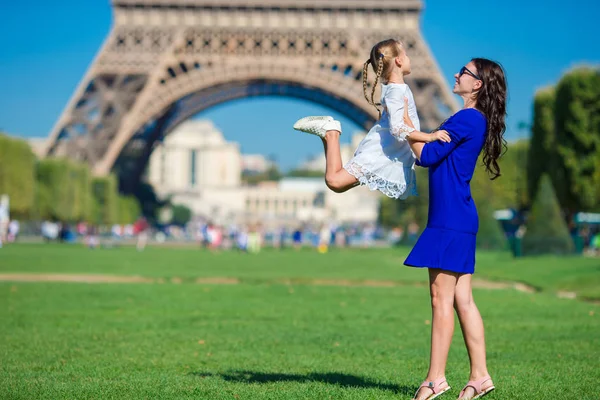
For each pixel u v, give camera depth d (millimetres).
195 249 116500
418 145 12898
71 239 132000
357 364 18078
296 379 15867
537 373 16391
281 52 135250
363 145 13289
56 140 137000
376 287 44500
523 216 142250
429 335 23547
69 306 31406
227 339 22391
